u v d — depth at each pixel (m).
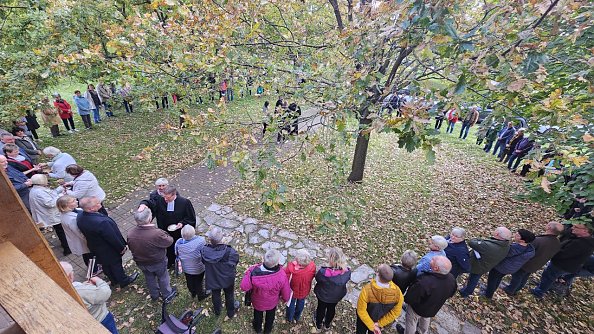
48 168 6.93
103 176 8.00
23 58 5.54
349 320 4.39
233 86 5.07
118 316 4.15
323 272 3.68
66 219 4.11
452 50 2.81
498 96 3.65
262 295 3.53
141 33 4.50
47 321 0.85
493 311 4.68
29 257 1.10
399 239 6.38
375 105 4.16
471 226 7.02
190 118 4.02
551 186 4.61
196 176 8.48
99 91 11.88
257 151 4.08
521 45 2.85
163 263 4.12
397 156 11.16
